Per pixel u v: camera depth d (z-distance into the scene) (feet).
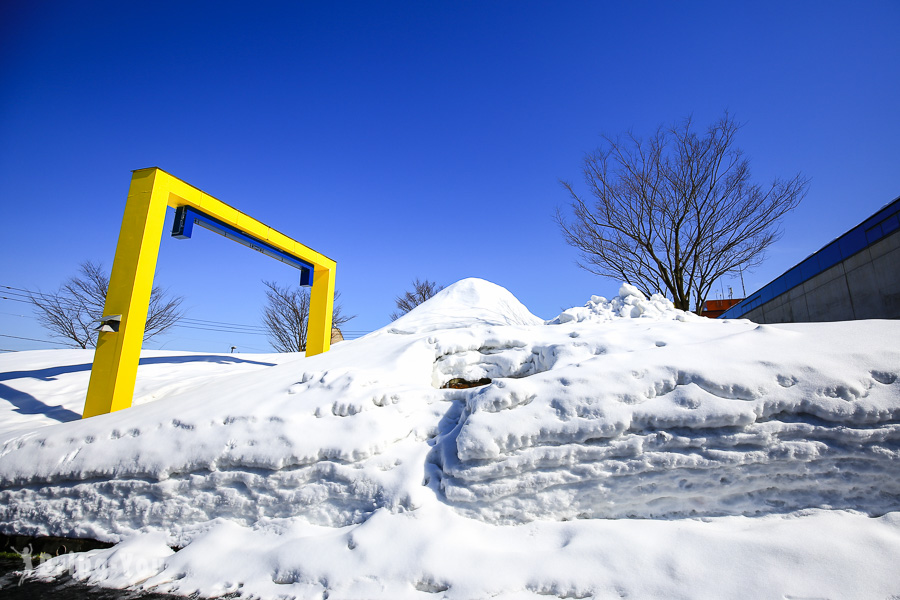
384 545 10.61
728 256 41.73
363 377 15.80
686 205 41.60
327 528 11.98
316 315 35.81
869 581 8.47
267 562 10.97
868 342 12.39
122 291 20.25
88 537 13.33
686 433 11.25
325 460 12.83
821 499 10.81
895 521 9.87
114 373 19.20
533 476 11.36
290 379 17.67
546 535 10.65
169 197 22.77
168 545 12.53
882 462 10.50
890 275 34.30
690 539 9.88
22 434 16.48
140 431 14.92
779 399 11.23
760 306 56.39
